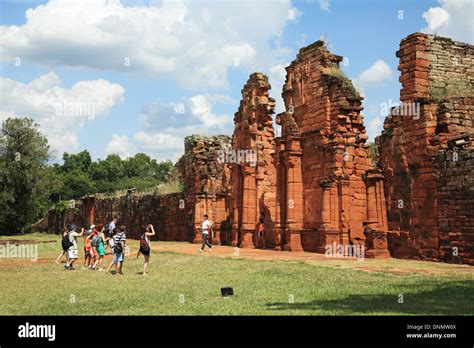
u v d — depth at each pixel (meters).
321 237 30.81
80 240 54.22
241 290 15.77
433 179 26.02
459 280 17.11
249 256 28.47
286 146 35.06
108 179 133.12
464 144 24.75
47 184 72.44
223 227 44.91
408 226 27.20
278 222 34.91
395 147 28.53
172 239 52.97
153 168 144.38
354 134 31.70
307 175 34.06
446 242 24.98
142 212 60.72
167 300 14.29
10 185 68.81
